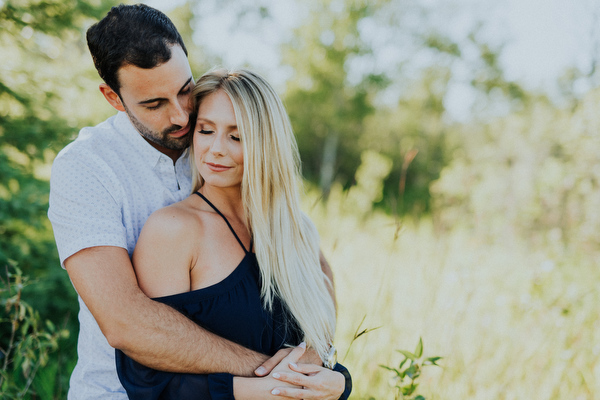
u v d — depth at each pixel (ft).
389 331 8.34
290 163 4.80
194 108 4.60
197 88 4.53
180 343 3.74
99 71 4.46
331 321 5.02
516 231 18.12
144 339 3.64
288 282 4.68
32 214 10.87
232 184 4.55
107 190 4.19
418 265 11.31
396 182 49.65
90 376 4.45
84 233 3.90
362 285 10.67
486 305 9.68
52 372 7.91
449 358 7.45
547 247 15.37
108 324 3.67
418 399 5.66
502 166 26.91
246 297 4.30
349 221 17.34
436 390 7.01
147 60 4.14
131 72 4.19
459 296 8.96
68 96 12.62
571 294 10.01
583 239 15.71
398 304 9.62
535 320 8.97
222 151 4.37
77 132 12.02
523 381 7.51
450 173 26.61
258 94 4.51
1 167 10.71
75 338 10.30
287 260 4.70
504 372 7.60
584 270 12.98
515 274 11.73
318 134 50.83
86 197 4.03
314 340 4.62
